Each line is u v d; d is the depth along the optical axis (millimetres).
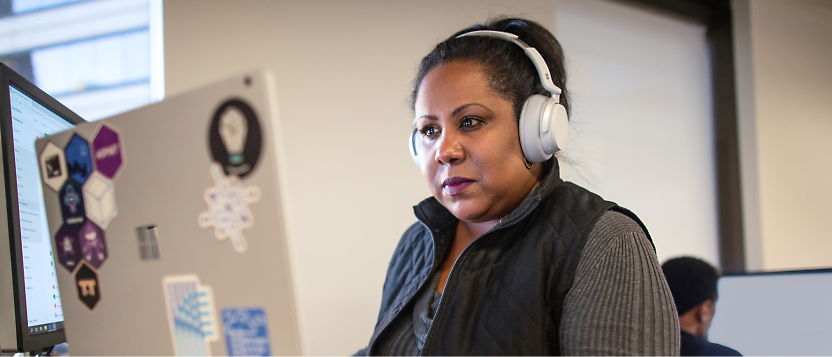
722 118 2736
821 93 2889
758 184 2605
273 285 402
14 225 695
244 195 407
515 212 651
